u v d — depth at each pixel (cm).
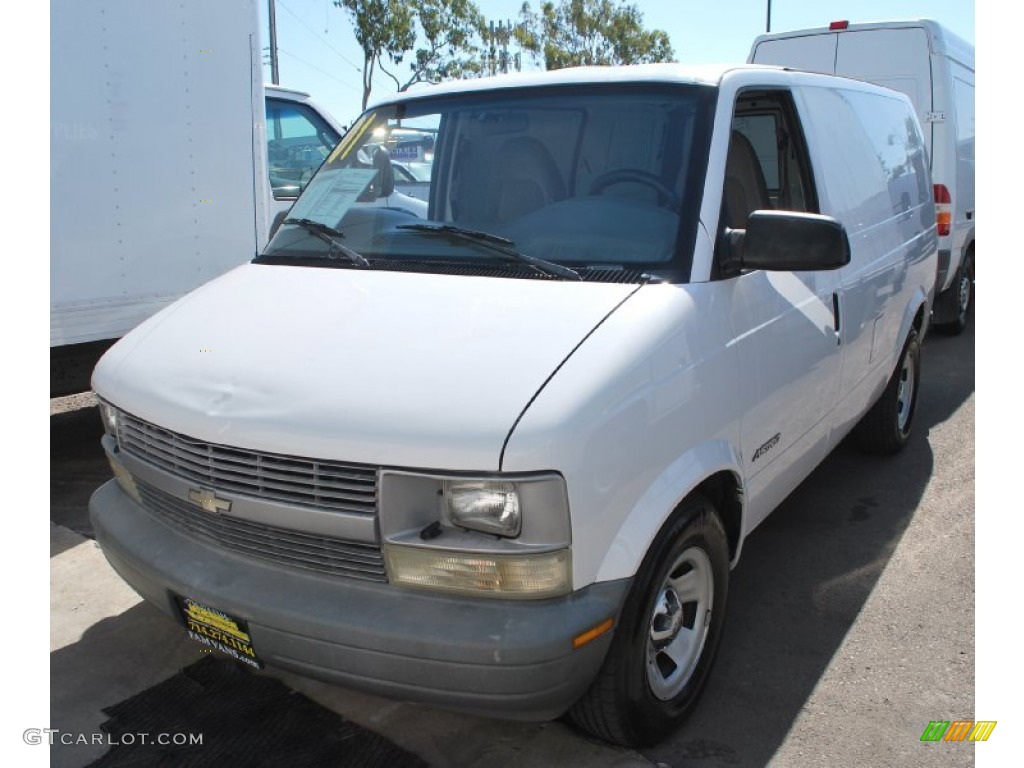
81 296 462
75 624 364
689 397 272
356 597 241
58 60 439
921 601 383
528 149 334
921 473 528
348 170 379
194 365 280
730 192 324
